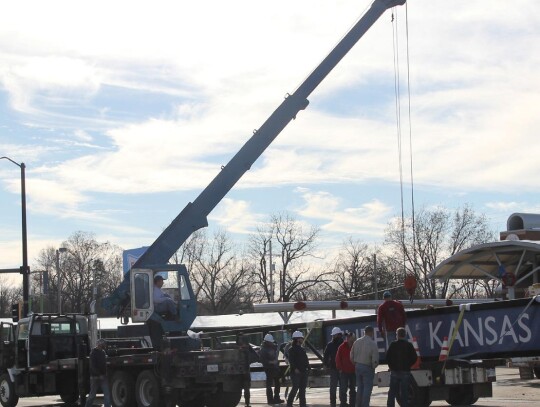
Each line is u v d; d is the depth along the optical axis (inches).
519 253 1475.1
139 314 846.5
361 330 851.4
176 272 873.5
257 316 2375.7
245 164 944.3
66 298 4222.4
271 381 895.7
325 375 896.3
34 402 1117.7
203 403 882.1
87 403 811.4
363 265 3442.4
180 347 821.9
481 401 814.5
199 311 3592.5
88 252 4377.5
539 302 700.7
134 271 855.7
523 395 872.9
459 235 3223.4
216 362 799.1
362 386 675.4
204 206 928.9
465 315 745.6
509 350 716.0
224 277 3550.7
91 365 811.4
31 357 955.3
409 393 734.5
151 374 806.5
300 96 962.1
